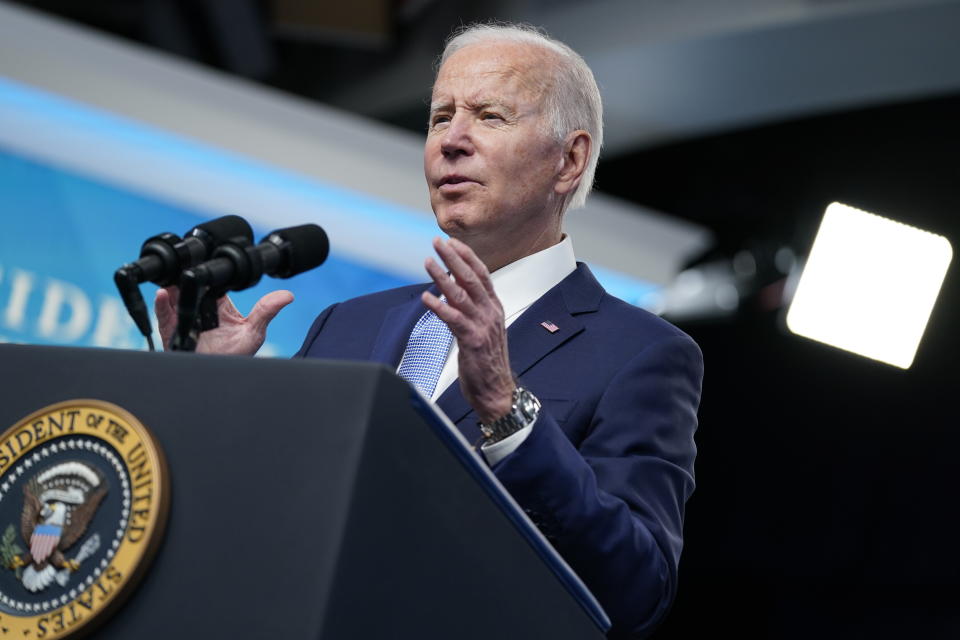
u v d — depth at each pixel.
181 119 11.73
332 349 3.90
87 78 11.30
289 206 12.27
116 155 11.42
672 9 10.50
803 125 12.48
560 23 10.86
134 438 2.11
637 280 13.57
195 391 2.16
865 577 14.27
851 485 14.26
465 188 3.73
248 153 12.05
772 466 14.50
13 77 11.03
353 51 11.89
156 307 3.39
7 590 2.12
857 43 10.39
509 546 2.30
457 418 3.30
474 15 11.06
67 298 10.95
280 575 1.97
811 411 14.35
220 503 2.05
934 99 11.97
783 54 10.66
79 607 2.05
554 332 3.54
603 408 3.35
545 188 3.80
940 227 13.20
